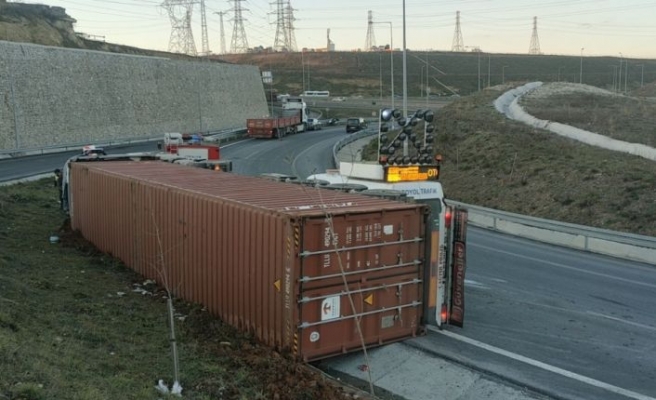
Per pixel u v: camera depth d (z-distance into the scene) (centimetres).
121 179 1302
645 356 885
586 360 863
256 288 834
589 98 5638
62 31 7588
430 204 940
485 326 1012
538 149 3197
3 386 511
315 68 17375
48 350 662
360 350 839
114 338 802
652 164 2603
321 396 692
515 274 1447
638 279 1427
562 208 2425
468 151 3553
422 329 923
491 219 2312
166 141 4503
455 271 972
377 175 1181
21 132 4378
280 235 779
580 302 1189
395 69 15900
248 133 6500
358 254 822
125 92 5750
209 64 7581
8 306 804
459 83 13825
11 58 4391
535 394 746
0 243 1446
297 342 766
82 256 1401
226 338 854
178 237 1056
